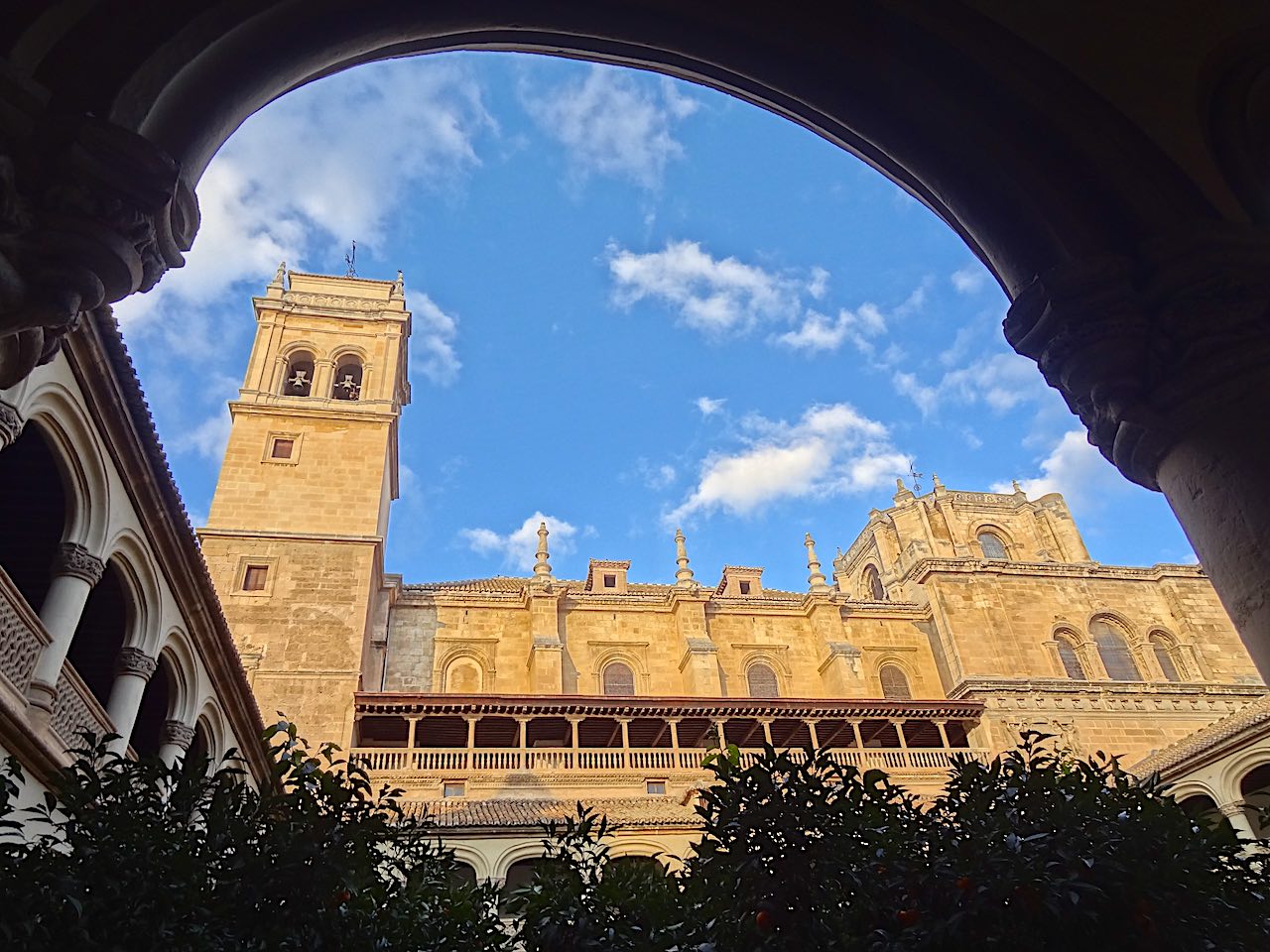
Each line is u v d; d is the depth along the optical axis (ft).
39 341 12.21
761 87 18.93
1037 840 20.80
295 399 151.43
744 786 23.13
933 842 22.31
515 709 117.91
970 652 153.48
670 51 18.54
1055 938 19.79
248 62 14.40
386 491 158.51
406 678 140.46
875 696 153.28
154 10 13.47
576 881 25.61
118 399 46.09
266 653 122.72
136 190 12.41
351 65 16.58
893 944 19.83
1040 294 15.94
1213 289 14.76
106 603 59.31
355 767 25.34
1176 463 14.55
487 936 25.66
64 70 12.77
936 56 17.54
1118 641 162.81
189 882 21.98
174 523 54.75
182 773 24.86
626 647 151.53
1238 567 13.17
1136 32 16.67
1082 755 136.98
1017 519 190.08
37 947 20.08
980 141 17.25
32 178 12.01
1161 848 21.17
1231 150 16.15
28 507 52.47
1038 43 17.12
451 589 152.35
